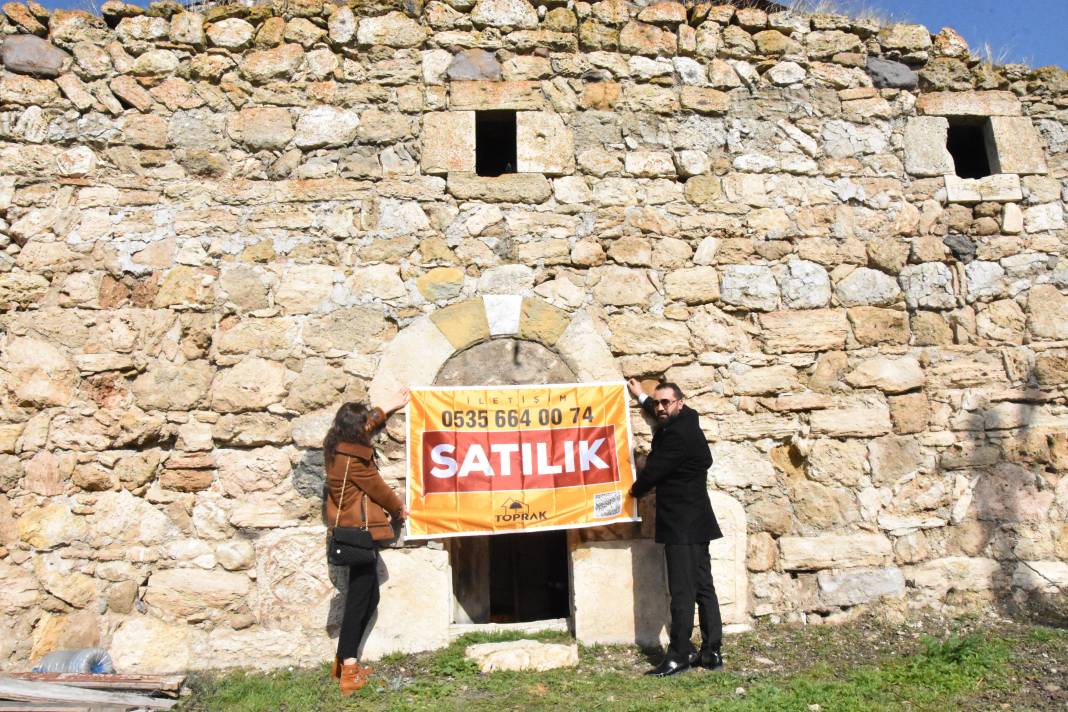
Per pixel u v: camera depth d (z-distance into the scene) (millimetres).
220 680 4102
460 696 3775
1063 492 4953
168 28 4754
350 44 4840
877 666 4043
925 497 4852
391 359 4559
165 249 4570
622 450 4625
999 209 5219
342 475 4004
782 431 4797
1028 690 3695
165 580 4316
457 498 4410
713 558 4625
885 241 5078
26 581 4258
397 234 4695
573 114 4938
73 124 4637
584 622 4484
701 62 5113
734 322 4879
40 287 4484
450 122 4820
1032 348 5070
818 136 5148
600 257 4812
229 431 4445
